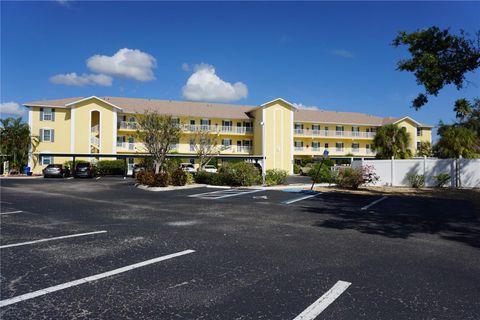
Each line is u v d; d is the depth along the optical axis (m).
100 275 4.96
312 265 5.55
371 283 4.75
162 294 4.30
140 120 25.19
